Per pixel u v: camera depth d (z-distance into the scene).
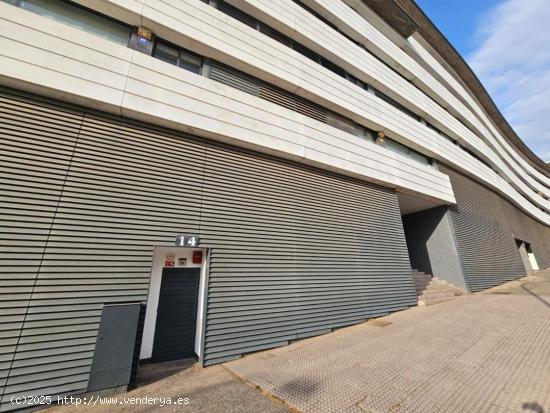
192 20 5.64
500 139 23.64
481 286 11.36
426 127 11.93
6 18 3.84
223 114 5.57
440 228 11.72
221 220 5.23
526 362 3.55
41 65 3.91
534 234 23.95
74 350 3.41
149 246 4.32
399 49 11.96
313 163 7.09
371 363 4.02
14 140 3.69
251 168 6.03
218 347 4.55
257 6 6.87
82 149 4.15
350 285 6.93
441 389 3.02
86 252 3.81
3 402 2.94
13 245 3.39
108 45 4.58
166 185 4.77
